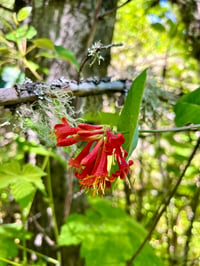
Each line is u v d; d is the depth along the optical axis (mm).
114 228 276
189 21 382
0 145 307
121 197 496
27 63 236
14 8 296
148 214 474
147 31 509
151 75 312
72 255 312
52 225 310
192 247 483
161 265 274
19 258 322
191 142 385
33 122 204
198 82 411
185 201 436
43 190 244
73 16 295
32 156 307
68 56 229
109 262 263
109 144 151
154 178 493
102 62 294
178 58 419
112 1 312
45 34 291
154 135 342
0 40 237
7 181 238
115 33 532
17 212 371
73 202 309
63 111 205
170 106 328
